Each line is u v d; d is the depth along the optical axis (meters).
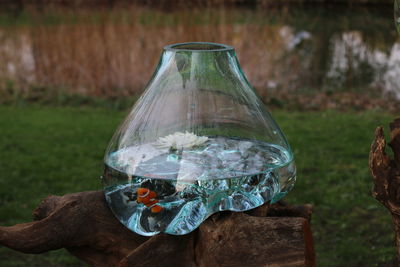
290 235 1.21
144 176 1.27
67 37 8.74
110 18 10.84
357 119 5.87
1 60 7.93
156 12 11.80
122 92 7.16
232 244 1.24
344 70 7.90
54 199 1.52
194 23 9.93
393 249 3.10
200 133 1.37
